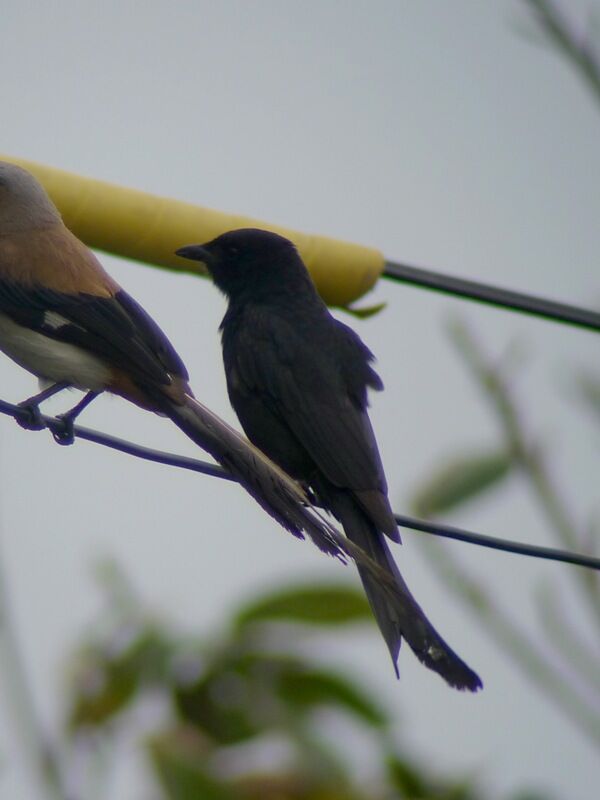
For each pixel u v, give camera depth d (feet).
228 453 32.12
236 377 39.19
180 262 39.24
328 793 25.75
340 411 37.63
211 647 27.61
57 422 36.06
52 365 35.42
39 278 35.76
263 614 27.89
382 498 35.73
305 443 37.24
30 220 36.76
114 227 37.01
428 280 39.50
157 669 27.27
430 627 29.76
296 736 26.61
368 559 30.50
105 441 32.53
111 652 27.48
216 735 26.63
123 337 35.01
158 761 25.64
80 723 26.78
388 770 26.37
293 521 31.09
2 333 36.09
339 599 28.22
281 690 27.43
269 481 31.63
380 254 39.55
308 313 39.91
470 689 29.30
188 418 33.30
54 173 36.94
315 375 38.24
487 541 32.83
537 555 32.68
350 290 39.50
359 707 27.40
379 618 29.71
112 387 35.01
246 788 25.57
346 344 39.68
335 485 36.45
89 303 35.50
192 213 38.06
